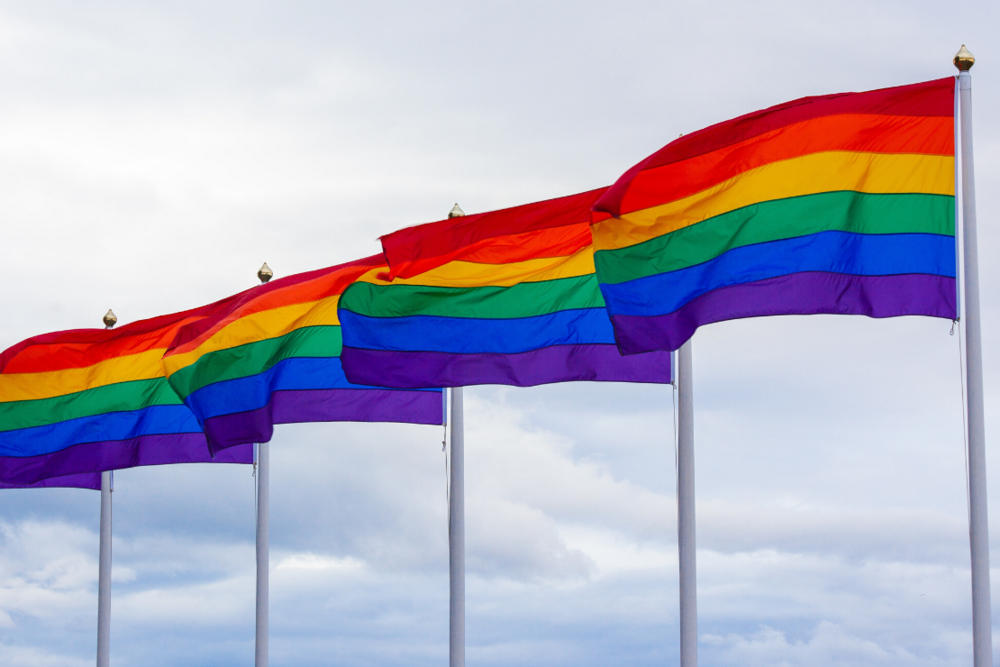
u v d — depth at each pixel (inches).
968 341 623.5
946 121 668.7
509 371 796.0
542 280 802.2
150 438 1029.2
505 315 801.6
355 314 804.6
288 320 928.3
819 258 665.0
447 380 798.5
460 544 855.7
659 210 685.3
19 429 1027.9
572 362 791.1
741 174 681.6
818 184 671.8
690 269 679.1
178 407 1031.6
